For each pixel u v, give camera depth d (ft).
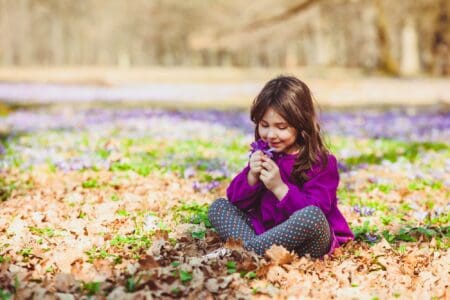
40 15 238.48
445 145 35.32
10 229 16.06
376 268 14.07
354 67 180.96
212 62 261.85
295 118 13.69
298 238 13.37
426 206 20.24
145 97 87.30
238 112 60.03
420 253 14.97
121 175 23.35
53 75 144.25
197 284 12.05
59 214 17.84
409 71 152.97
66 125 43.60
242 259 13.34
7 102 67.67
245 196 14.49
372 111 63.82
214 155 30.35
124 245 14.93
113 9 225.56
